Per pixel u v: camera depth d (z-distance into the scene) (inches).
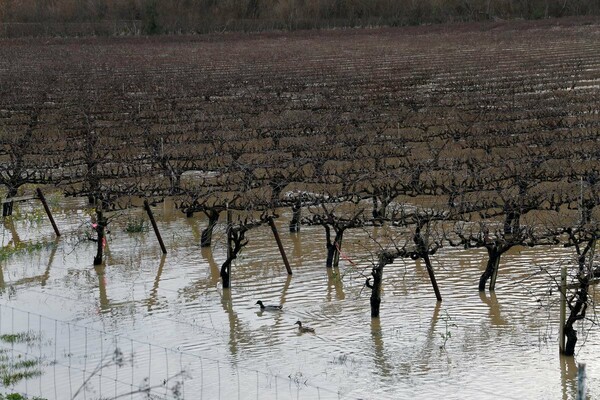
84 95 6628.9
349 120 5137.8
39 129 5418.3
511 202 3245.6
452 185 3489.2
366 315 2517.2
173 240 3321.9
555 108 5433.1
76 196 3769.7
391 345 2300.7
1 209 3846.0
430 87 6796.3
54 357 2267.5
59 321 2529.5
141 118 5477.4
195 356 2260.1
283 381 2098.9
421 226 2837.1
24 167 3959.2
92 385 2090.3
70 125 5388.8
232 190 3565.5
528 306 2544.3
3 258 3152.1
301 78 7637.8
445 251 3053.6
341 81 7268.7
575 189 3590.1
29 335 2423.7
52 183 3988.7
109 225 3533.5
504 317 2471.7
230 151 4212.6
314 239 3267.7
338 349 2284.7
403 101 5767.7
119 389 2068.2
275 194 3553.2
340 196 3403.1
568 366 2138.3
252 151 4301.2
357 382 2085.4
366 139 4446.4
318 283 2805.1
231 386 2076.8
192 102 6279.5
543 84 6707.7
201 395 2031.3
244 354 2271.2
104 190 3595.0
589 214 3095.5
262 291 2753.4
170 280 2886.3
